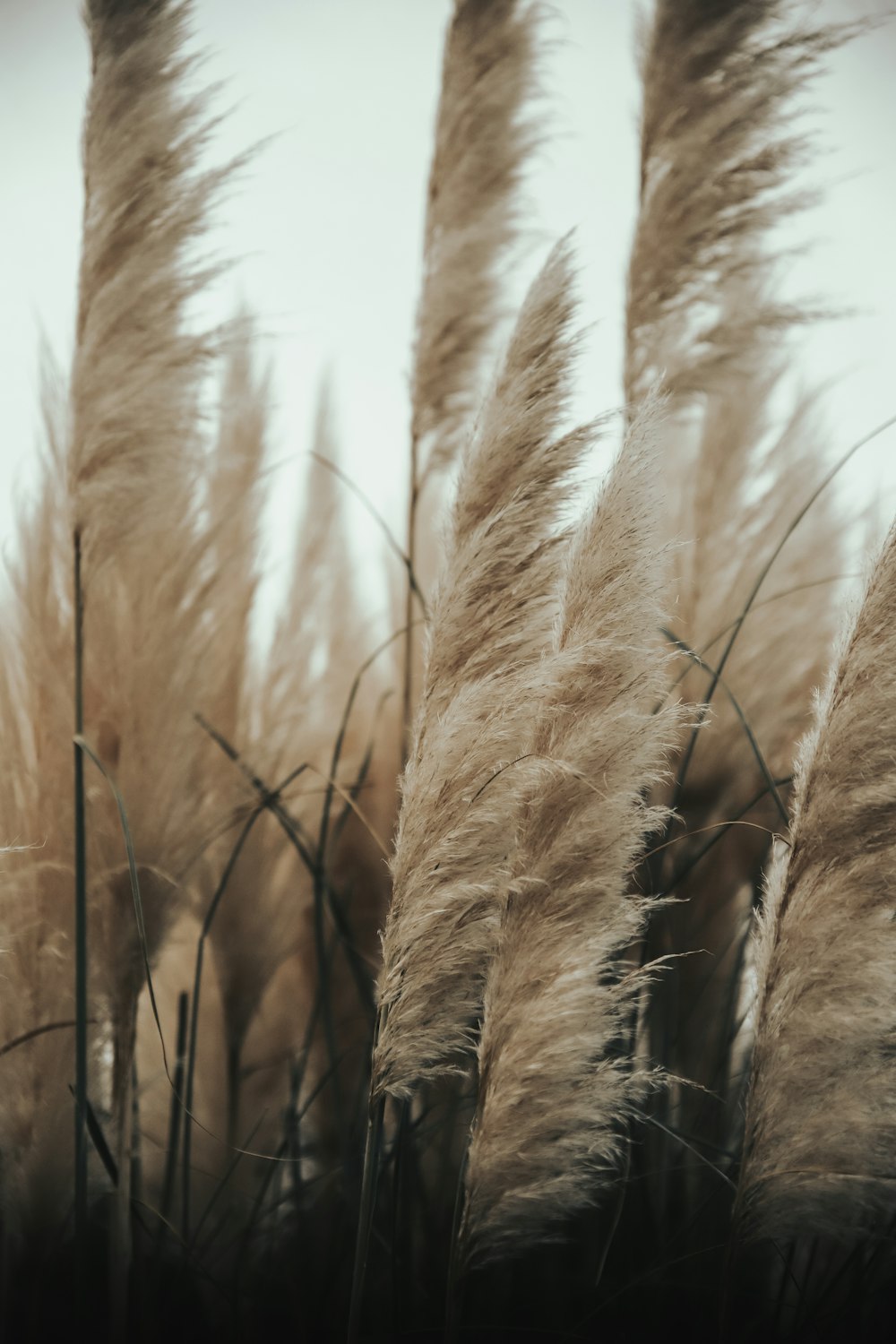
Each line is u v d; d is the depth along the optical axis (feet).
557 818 4.12
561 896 4.12
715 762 5.19
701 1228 4.85
